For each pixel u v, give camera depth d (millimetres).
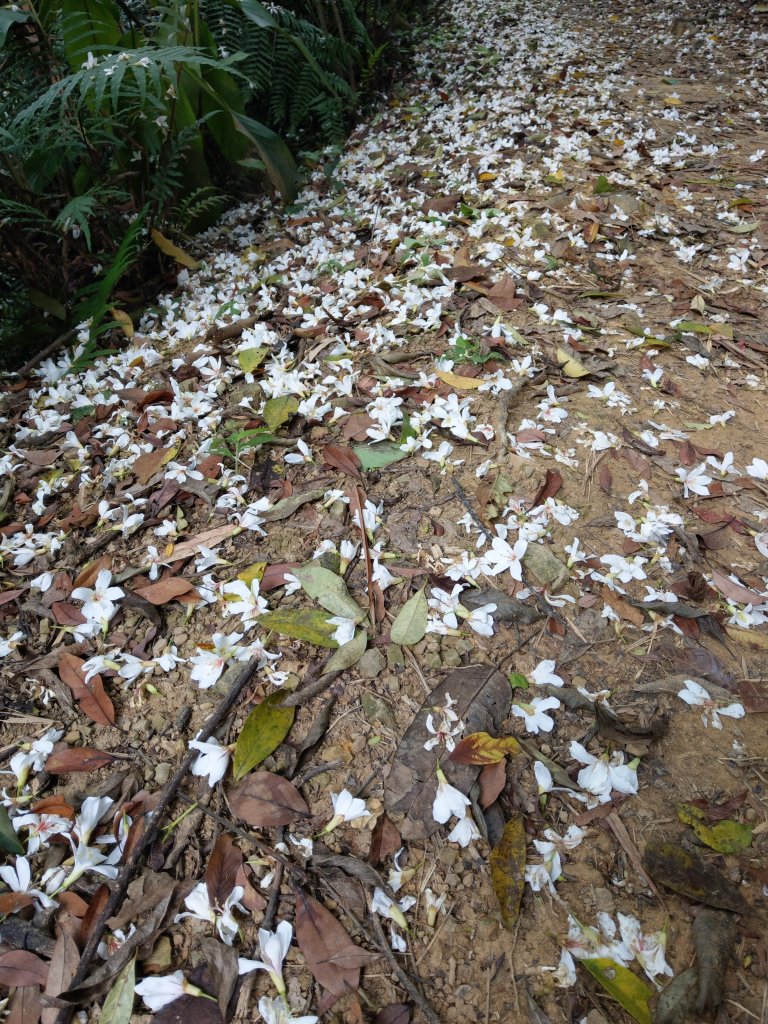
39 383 2605
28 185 2588
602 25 6598
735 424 2049
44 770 1316
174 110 2738
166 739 1364
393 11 5320
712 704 1333
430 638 1477
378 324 2516
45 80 2705
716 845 1142
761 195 3338
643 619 1503
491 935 1076
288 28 4270
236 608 1542
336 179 3980
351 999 1014
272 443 2035
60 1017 1010
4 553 1805
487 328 2410
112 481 2010
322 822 1212
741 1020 978
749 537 1691
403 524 1729
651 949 1043
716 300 2627
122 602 1607
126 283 3080
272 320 2639
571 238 2965
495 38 6129
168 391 2279
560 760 1275
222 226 3643
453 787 1218
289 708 1349
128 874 1145
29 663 1525
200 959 1066
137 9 3449
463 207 3229
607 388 2117
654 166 3670
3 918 1130
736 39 5758
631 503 1768
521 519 1695
